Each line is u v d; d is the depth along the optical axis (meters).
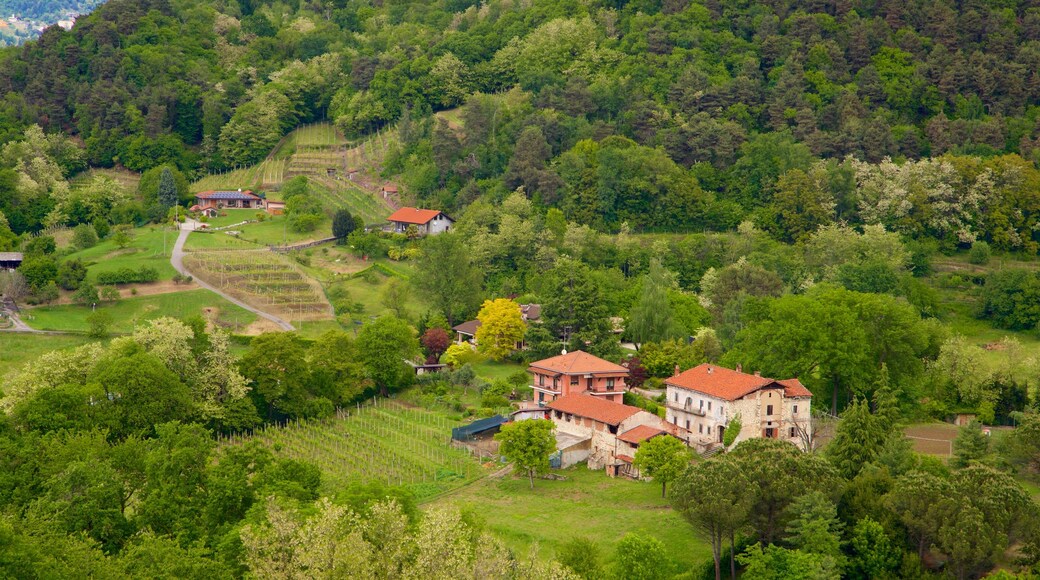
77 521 107.31
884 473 120.38
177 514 111.12
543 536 124.00
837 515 115.25
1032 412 151.38
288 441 159.50
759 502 113.88
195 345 169.38
